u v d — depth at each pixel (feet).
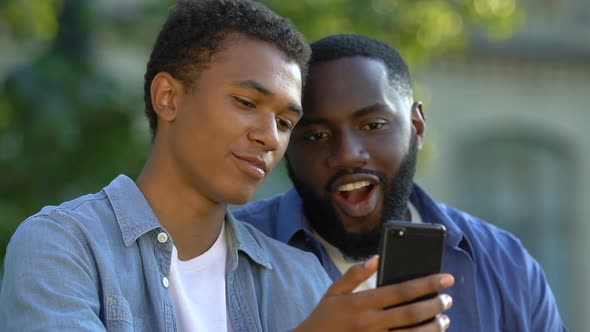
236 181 7.73
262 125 7.74
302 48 8.15
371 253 9.80
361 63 9.59
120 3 26.40
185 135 7.84
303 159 9.62
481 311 9.94
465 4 24.36
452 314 9.87
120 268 7.59
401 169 9.68
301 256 8.65
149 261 7.68
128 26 25.03
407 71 10.03
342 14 22.81
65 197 22.25
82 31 24.03
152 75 8.21
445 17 24.27
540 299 10.27
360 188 9.58
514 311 9.99
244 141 7.72
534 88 41.04
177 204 7.92
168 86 7.98
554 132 41.16
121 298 7.42
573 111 41.29
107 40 25.96
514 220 41.19
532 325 10.19
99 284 7.46
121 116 23.07
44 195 22.45
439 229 6.98
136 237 7.69
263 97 7.78
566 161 41.60
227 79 7.77
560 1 41.11
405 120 9.71
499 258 10.19
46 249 7.38
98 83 23.04
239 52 7.84
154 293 7.60
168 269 7.73
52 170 22.53
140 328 7.50
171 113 7.95
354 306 6.75
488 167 40.96
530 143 41.34
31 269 7.31
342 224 9.65
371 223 9.66
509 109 40.83
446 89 40.47
